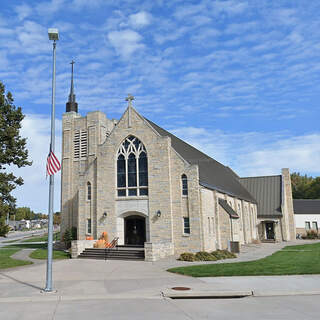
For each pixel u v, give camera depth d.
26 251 37.78
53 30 17.52
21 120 29.92
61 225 42.91
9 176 28.48
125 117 35.09
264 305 12.78
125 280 18.44
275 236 56.00
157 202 32.31
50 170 17.08
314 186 99.56
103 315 11.28
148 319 10.70
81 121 44.53
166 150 32.72
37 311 12.07
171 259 28.08
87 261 27.81
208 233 33.50
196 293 14.59
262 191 61.03
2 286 17.11
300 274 19.69
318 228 71.69
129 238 34.12
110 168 34.94
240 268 21.81
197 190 31.17
